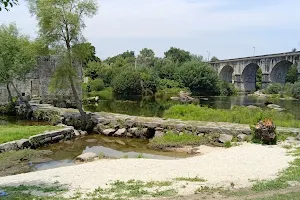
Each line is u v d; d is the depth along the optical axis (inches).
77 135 1024.9
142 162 621.0
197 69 3201.3
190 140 884.0
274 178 484.4
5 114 1397.6
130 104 2031.3
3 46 1294.3
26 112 1300.4
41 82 1507.1
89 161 713.6
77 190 448.1
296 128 881.5
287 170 525.7
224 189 436.1
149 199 403.5
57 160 738.2
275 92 2896.2
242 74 3634.4
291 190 417.4
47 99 1504.7
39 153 778.8
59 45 1081.4
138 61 4028.1
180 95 2657.5
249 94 3112.7
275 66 3093.0
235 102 2289.6
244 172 528.4
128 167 581.0
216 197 400.5
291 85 2819.9
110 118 1093.1
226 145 823.1
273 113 1149.7
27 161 717.3
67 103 1486.2
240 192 417.7
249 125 903.1
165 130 973.2
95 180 501.0
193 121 1025.5
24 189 454.6
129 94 2817.4
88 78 3080.7
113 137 1017.5
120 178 510.0
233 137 864.3
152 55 4446.4
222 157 645.3
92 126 1088.8
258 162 592.7
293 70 3754.9
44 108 1291.8
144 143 935.7
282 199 372.2
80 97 1496.1
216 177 505.0
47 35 1074.7
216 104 2134.6
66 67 1086.4
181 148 840.9
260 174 512.4
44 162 716.0
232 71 4124.0
